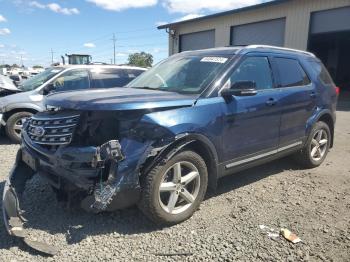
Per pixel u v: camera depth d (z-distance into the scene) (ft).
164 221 13.01
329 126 21.85
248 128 15.60
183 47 91.09
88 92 14.48
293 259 11.30
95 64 30.19
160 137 12.47
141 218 13.79
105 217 13.76
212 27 80.89
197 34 86.28
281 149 17.85
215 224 13.48
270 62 17.57
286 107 17.57
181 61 17.22
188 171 13.70
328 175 19.35
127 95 13.51
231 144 14.94
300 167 20.54
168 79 16.28
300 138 19.10
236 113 14.88
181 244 12.08
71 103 12.54
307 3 61.62
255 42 72.69
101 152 11.71
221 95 14.61
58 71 28.32
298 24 63.46
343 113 45.55
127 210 14.39
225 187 17.25
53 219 13.51
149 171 12.42
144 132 12.28
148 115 12.43
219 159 14.57
